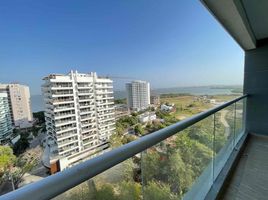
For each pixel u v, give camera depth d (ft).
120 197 2.16
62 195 1.46
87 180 1.65
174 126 3.18
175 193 3.71
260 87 12.09
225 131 7.51
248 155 8.91
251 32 10.12
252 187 6.25
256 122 12.22
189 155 4.27
